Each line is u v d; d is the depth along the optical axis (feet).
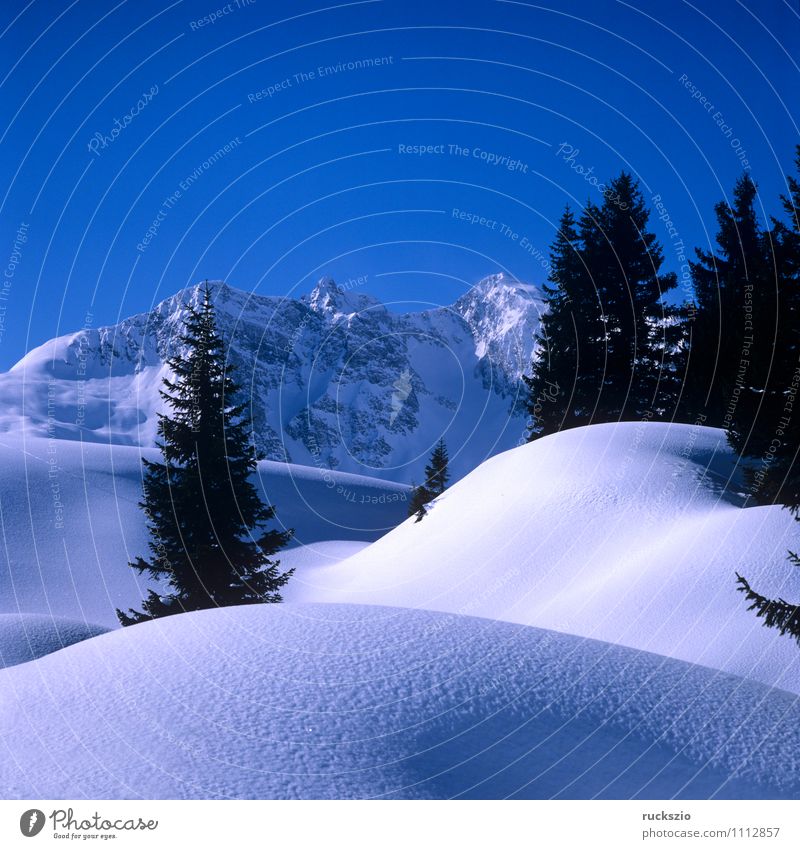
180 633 23.16
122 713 19.12
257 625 23.50
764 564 59.82
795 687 44.37
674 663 24.61
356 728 18.56
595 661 23.21
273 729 18.35
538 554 79.71
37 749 18.19
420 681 20.57
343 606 25.72
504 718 19.81
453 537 91.76
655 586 62.08
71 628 68.74
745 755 20.24
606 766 18.97
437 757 18.22
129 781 16.88
